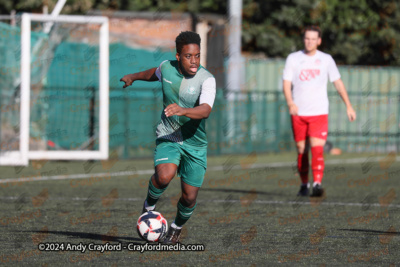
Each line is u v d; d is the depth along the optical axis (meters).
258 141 51.03
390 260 13.59
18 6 57.22
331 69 25.25
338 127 56.16
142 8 61.94
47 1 57.31
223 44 53.00
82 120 43.41
